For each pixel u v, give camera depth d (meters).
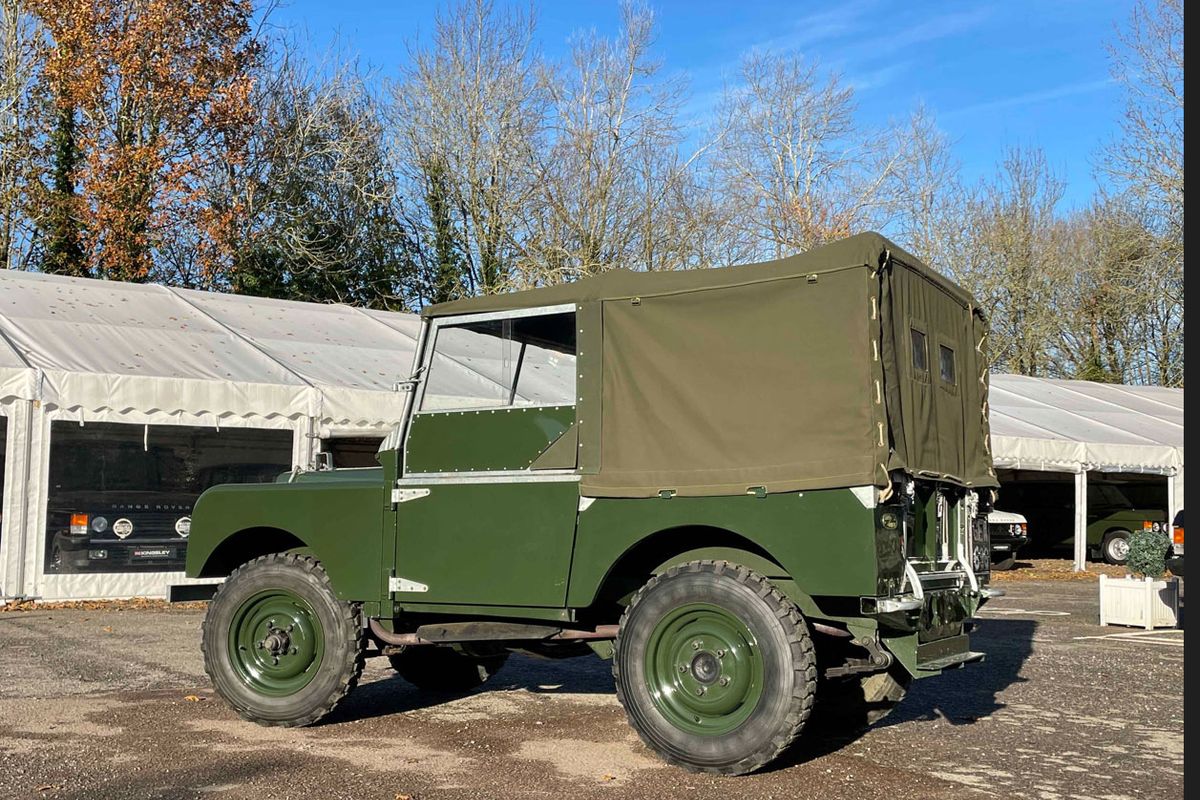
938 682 9.08
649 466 6.17
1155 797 5.61
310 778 5.73
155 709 7.44
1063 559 26.17
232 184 31.20
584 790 5.55
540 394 6.56
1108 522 24.95
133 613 13.05
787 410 5.89
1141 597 13.00
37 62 30.38
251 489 7.34
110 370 14.23
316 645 6.99
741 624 5.78
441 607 6.71
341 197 34.22
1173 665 10.08
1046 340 41.34
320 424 15.51
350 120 34.38
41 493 13.59
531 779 5.76
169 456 14.48
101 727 6.86
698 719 5.91
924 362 6.72
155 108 29.59
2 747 6.27
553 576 6.32
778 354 5.97
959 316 7.51
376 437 16.05
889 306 6.03
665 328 6.28
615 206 34.50
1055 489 26.03
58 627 11.66
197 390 14.59
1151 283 39.56
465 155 35.00
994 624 13.46
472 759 6.20
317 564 7.08
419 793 5.47
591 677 9.12
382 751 6.37
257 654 7.13
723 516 5.89
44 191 29.39
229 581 7.20
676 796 5.46
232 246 30.69
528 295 6.72
